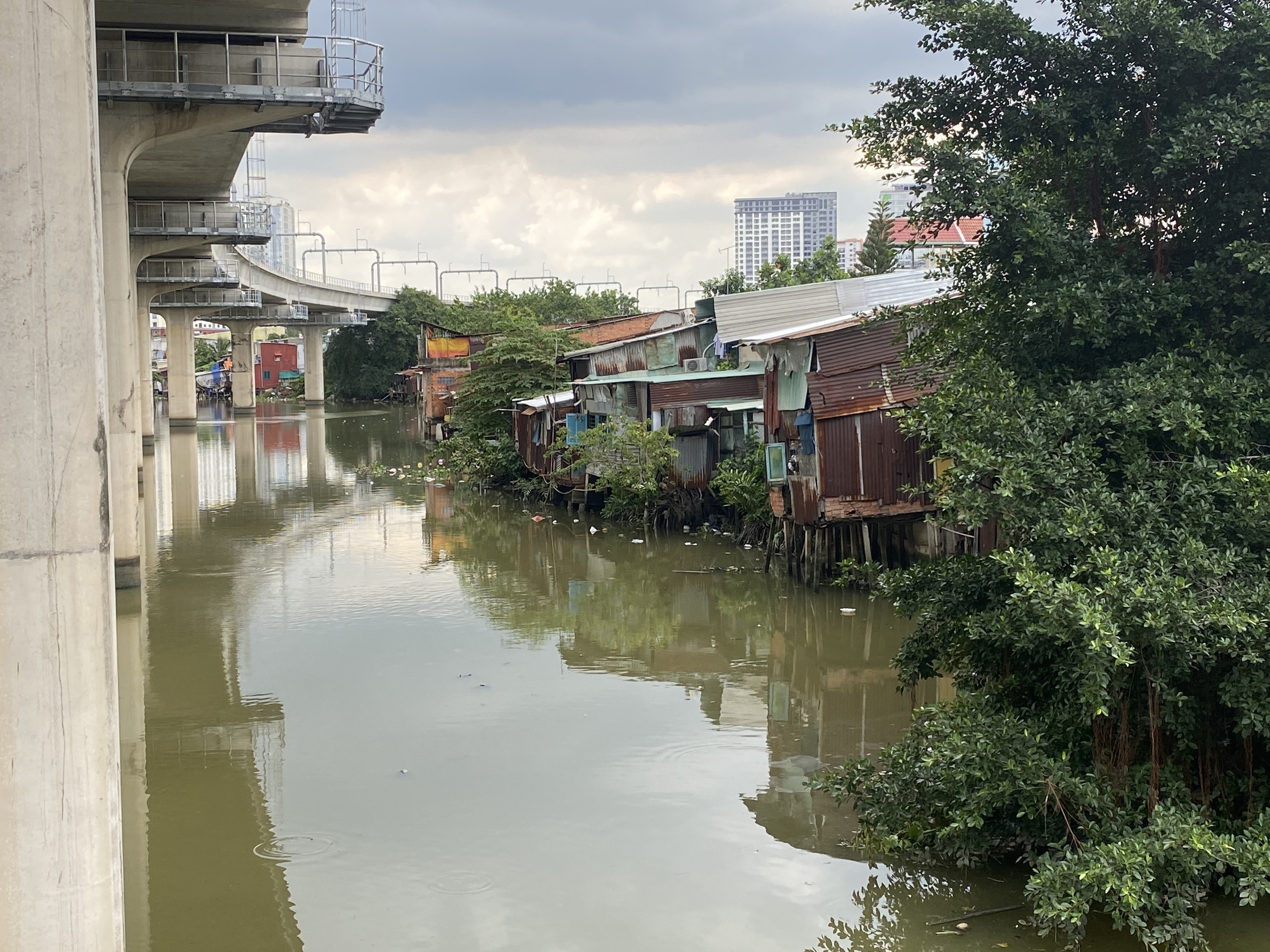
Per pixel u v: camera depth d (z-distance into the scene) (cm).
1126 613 714
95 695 580
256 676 1402
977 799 773
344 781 1048
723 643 1562
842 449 1681
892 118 973
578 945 754
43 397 554
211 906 816
